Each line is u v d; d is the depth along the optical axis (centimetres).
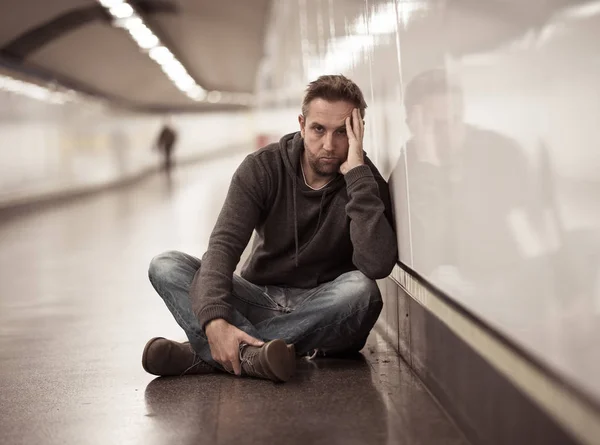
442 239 221
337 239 298
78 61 2341
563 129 130
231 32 2188
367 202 283
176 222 1144
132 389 278
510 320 163
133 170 3369
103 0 1712
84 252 834
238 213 288
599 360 120
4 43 1764
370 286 288
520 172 152
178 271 290
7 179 1688
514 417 163
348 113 285
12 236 1052
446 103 207
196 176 2844
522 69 147
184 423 232
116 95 3228
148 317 455
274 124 1634
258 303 303
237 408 244
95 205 1630
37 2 1620
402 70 265
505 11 154
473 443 199
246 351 276
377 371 287
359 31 368
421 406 237
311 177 295
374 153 342
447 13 199
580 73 122
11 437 228
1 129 1653
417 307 272
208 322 276
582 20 120
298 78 918
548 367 142
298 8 887
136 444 214
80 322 446
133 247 855
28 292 577
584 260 125
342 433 214
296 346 300
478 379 192
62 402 266
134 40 2272
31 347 378
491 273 175
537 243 145
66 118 2231
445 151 211
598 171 118
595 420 121
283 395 256
